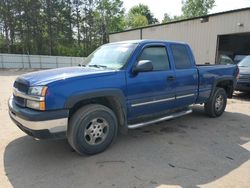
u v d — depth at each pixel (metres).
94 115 3.65
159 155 3.82
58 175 3.19
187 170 3.35
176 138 4.60
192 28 17.56
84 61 4.91
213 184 3.01
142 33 21.58
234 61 17.09
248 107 7.49
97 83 3.62
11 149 4.00
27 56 31.17
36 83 3.35
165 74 4.55
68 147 4.08
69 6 44.94
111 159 3.65
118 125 4.19
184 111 5.23
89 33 49.12
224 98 6.29
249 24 14.12
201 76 5.41
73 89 3.39
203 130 5.11
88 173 3.24
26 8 39.78
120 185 2.96
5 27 39.84
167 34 19.47
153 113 4.57
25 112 3.30
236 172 3.32
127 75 3.98
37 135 3.26
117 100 3.89
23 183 3.00
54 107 3.26
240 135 4.83
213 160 3.67
